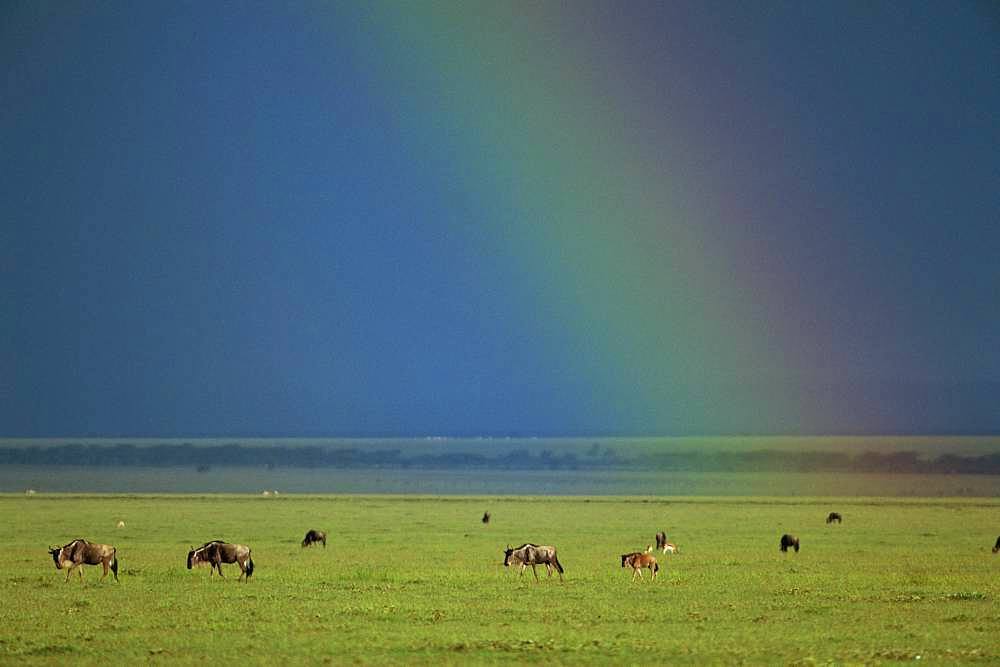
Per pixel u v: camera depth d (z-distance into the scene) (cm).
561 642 10475
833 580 15900
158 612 12231
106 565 15112
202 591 14138
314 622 11638
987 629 11362
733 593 14250
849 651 10081
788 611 12588
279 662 9525
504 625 11525
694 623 11712
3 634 10850
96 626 11288
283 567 17862
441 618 11994
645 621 11850
